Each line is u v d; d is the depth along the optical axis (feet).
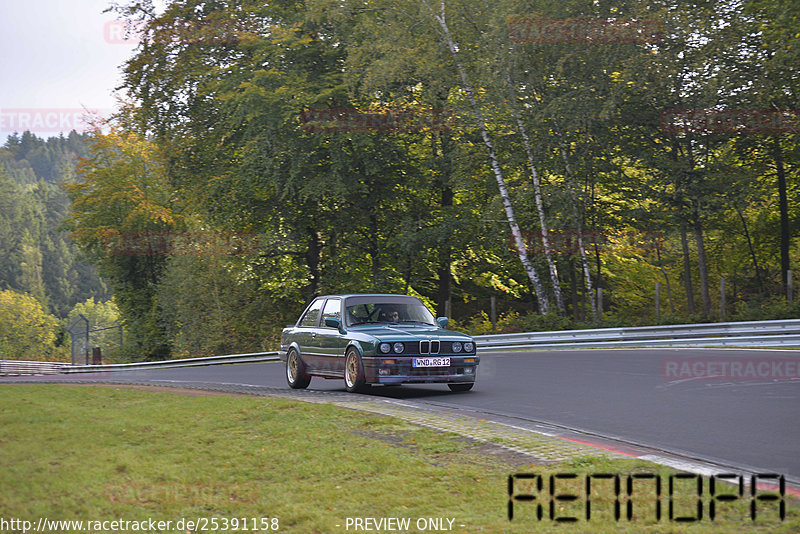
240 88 110.52
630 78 92.73
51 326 406.41
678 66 96.22
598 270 124.98
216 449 27.09
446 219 117.60
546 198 102.27
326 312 47.62
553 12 96.32
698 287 129.18
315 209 124.47
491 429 29.78
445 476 22.54
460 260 132.87
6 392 46.91
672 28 93.50
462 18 100.17
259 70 108.58
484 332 100.68
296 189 119.55
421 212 126.31
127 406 38.75
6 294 408.05
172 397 42.06
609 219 113.60
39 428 31.14
